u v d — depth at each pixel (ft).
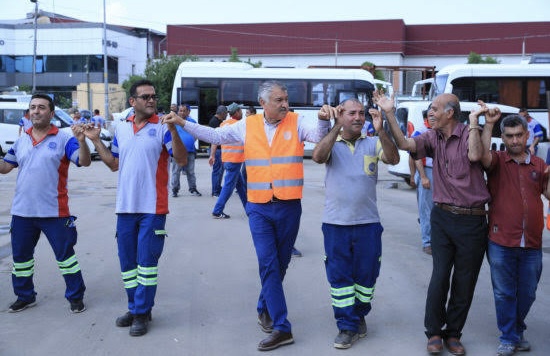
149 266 15.67
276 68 77.87
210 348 14.75
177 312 17.34
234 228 29.63
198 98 77.25
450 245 14.46
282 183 14.98
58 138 16.96
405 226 30.99
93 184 49.37
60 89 200.95
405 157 46.93
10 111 71.36
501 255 14.16
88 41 197.57
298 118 15.35
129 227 15.94
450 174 14.25
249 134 15.29
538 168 14.12
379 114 14.38
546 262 23.35
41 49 199.62
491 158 14.11
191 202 38.32
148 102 15.80
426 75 94.84
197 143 76.89
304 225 30.60
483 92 65.00
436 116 14.35
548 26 196.75
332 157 14.93
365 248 14.98
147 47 219.20
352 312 14.97
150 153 15.83
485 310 17.74
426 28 204.44
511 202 14.05
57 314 17.13
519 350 14.71
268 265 14.94
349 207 14.75
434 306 14.39
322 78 75.87
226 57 205.98
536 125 44.14
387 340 15.40
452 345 14.55
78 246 25.59
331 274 15.07
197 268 22.08
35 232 17.19
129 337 15.43
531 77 64.44
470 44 201.67
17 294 17.42
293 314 17.29
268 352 14.56
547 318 17.06
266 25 205.57
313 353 14.53
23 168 16.84
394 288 19.77
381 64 200.34
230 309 17.65
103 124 79.41
